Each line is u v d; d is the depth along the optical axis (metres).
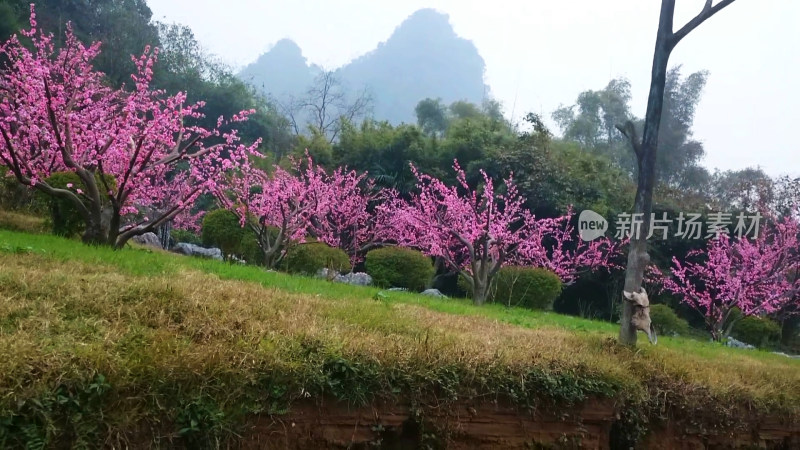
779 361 8.87
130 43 24.94
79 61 11.52
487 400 4.40
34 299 4.03
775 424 5.86
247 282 6.33
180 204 8.67
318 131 22.67
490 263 13.23
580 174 17.73
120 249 7.71
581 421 4.77
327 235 15.72
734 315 16.00
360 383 3.89
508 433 4.45
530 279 12.80
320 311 5.09
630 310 6.22
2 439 2.77
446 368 4.25
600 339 6.32
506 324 7.08
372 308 5.79
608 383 4.88
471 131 19.47
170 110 8.55
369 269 12.64
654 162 6.29
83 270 5.33
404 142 19.27
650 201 6.28
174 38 31.06
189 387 3.30
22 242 6.80
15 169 7.55
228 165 9.09
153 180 17.00
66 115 8.02
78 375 3.00
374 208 18.30
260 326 4.14
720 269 14.60
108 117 9.55
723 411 5.47
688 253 16.12
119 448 3.02
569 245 17.34
